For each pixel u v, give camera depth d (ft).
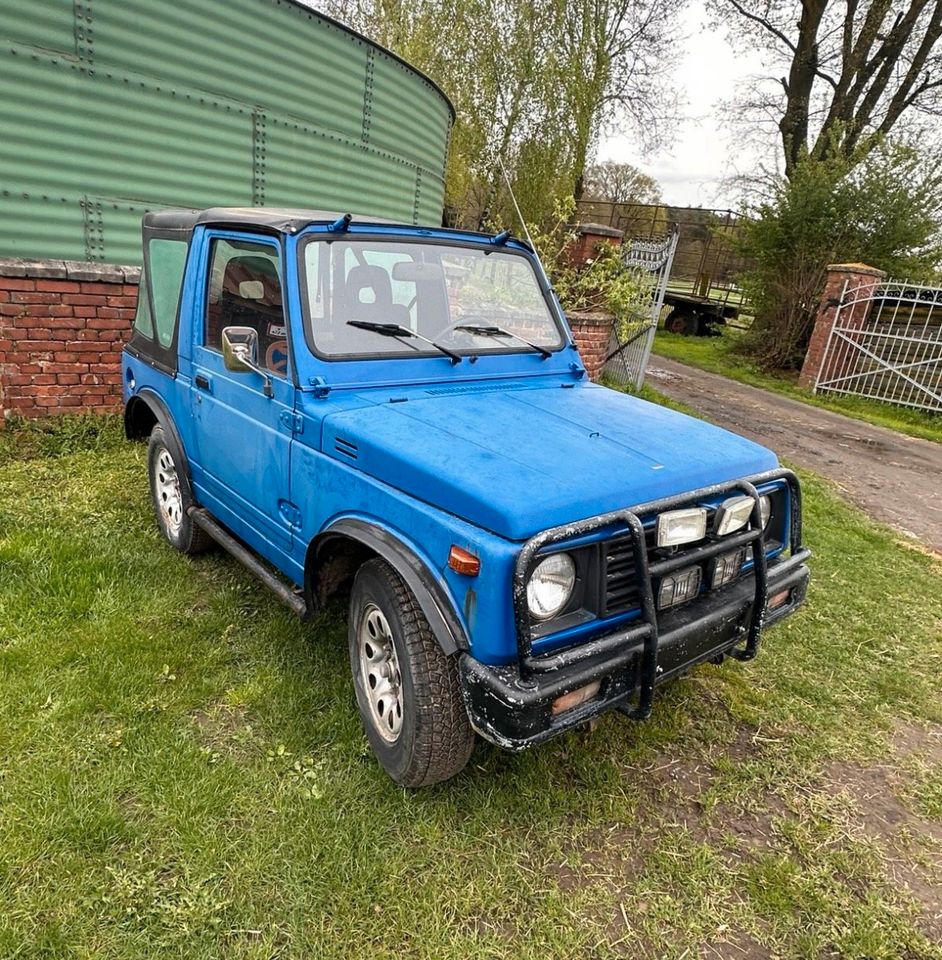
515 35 47.57
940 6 60.80
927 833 8.98
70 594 11.91
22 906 6.75
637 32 64.69
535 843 8.16
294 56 22.77
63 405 19.67
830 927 7.49
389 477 8.21
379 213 28.09
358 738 9.36
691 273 84.38
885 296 40.73
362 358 9.99
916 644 13.67
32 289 18.38
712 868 8.07
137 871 7.24
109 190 19.85
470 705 7.18
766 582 9.07
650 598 7.59
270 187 23.53
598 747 9.84
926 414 38.96
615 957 6.95
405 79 27.30
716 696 11.35
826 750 10.34
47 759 8.48
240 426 11.00
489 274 12.02
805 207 45.83
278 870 7.38
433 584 7.52
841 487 24.47
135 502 16.11
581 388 11.84
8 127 17.75
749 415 34.94
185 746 8.91
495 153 49.29
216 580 13.12
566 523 7.22
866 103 65.41
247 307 10.82
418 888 7.39
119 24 18.79
